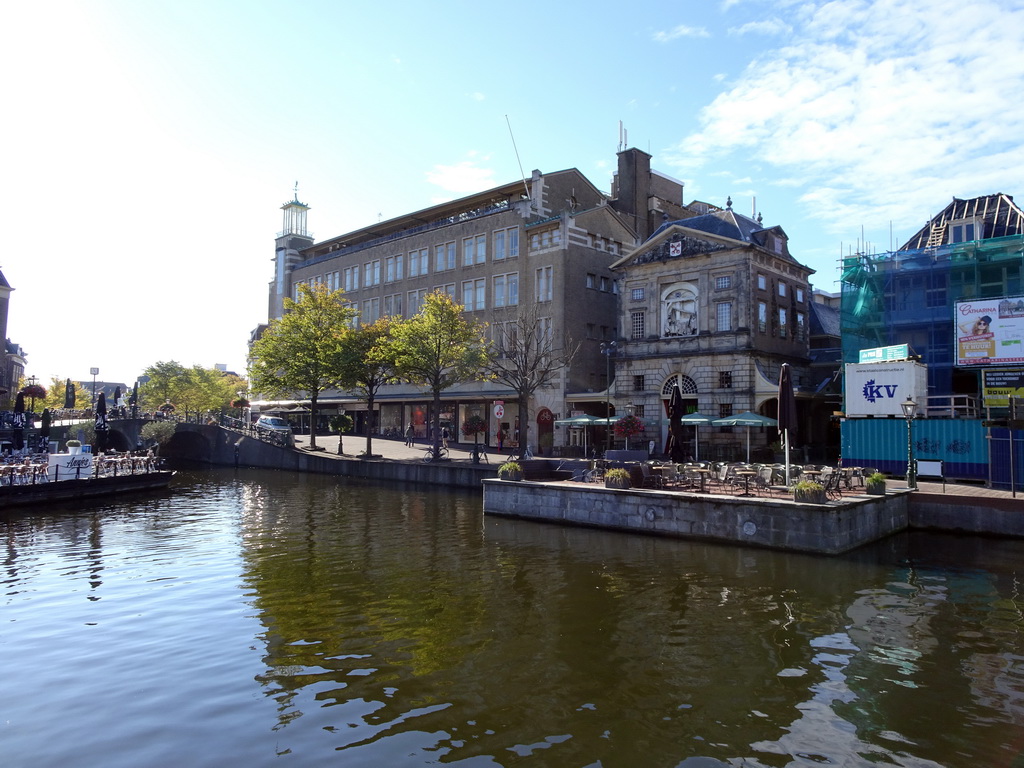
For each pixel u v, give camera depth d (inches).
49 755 298.2
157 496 1250.0
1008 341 1117.1
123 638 451.8
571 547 735.1
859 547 721.6
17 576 628.7
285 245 2839.6
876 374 1080.2
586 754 296.5
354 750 300.2
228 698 355.6
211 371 3336.6
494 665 398.3
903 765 287.0
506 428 1793.8
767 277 1416.1
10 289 2353.6
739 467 911.7
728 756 294.8
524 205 1775.3
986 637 446.0
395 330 1514.5
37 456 1460.4
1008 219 1379.2
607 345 1461.6
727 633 452.8
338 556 706.2
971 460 988.6
